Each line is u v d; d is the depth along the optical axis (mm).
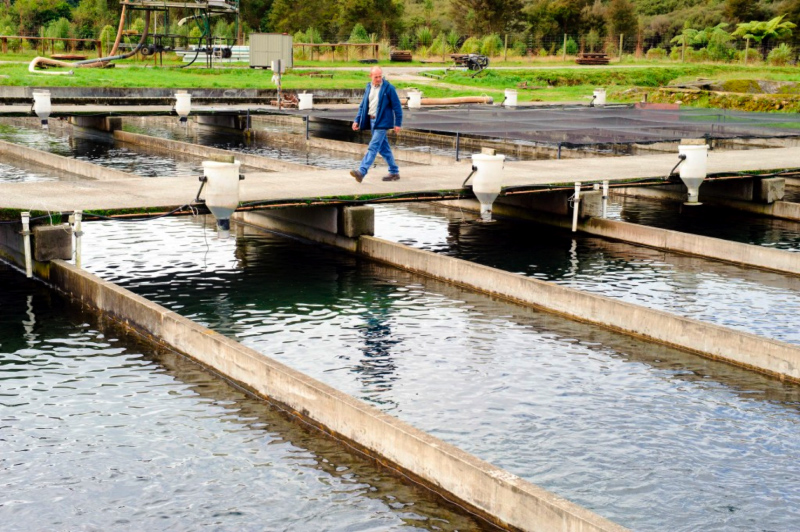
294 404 10711
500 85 47219
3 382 11602
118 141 34250
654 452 9945
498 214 22188
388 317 14508
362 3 64875
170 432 10281
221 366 11906
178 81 41125
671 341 13289
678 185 23984
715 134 27422
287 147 33312
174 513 8641
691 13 74875
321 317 14469
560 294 14680
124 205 15742
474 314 14711
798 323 14398
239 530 8375
